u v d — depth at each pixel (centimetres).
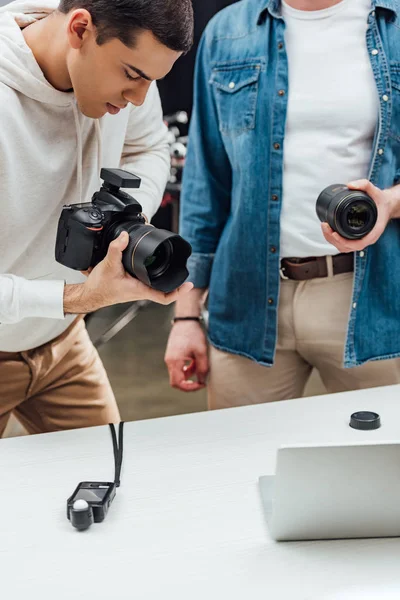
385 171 157
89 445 127
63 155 134
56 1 136
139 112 157
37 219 135
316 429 131
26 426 176
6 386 158
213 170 175
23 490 113
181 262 118
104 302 119
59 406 169
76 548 98
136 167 163
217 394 180
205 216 176
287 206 159
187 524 103
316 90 154
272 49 158
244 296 169
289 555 97
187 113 548
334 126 154
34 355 157
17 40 123
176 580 92
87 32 113
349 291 162
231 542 99
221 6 483
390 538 101
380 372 170
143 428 133
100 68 117
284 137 157
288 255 162
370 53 153
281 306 167
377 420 130
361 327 163
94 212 117
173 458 121
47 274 146
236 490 112
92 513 103
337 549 98
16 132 124
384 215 143
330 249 158
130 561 95
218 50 166
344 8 152
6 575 93
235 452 123
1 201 127
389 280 163
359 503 98
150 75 116
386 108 152
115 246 113
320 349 169
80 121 134
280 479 95
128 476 116
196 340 178
